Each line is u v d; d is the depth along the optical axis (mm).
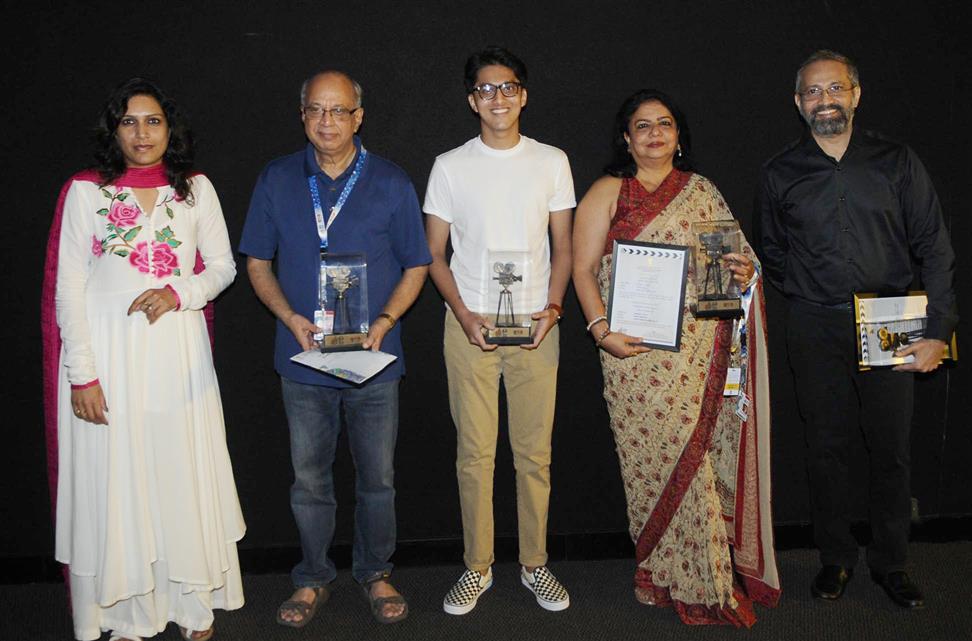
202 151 3012
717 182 3174
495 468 3297
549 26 3049
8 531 3164
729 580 2793
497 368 2855
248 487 3232
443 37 3027
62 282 2467
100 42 2924
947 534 3363
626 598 3031
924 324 2777
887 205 2758
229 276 2693
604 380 2902
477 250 2744
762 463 2873
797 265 2889
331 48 3000
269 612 2965
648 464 2818
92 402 2441
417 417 3244
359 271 2623
